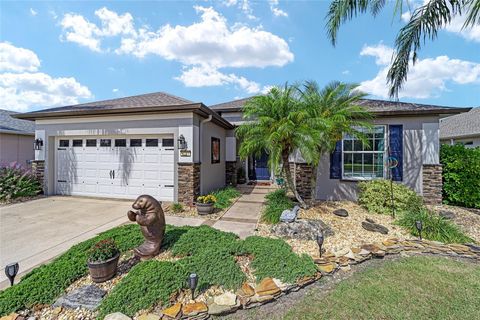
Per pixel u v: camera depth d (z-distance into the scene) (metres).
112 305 2.84
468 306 3.10
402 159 8.60
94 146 9.25
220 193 9.25
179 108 7.87
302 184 8.95
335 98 6.72
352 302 3.19
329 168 8.99
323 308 3.08
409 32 6.31
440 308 3.06
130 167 8.89
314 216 6.23
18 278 3.64
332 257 4.10
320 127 5.92
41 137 9.55
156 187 8.63
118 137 9.01
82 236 5.31
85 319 2.76
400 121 8.64
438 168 8.33
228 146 12.70
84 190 9.39
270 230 5.51
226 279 3.35
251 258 3.90
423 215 5.70
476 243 5.05
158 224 4.04
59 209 7.54
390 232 5.39
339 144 8.91
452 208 7.88
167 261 3.61
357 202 7.97
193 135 8.16
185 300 3.05
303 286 3.50
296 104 6.35
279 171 7.49
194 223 6.17
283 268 3.62
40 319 2.75
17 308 2.82
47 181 9.56
